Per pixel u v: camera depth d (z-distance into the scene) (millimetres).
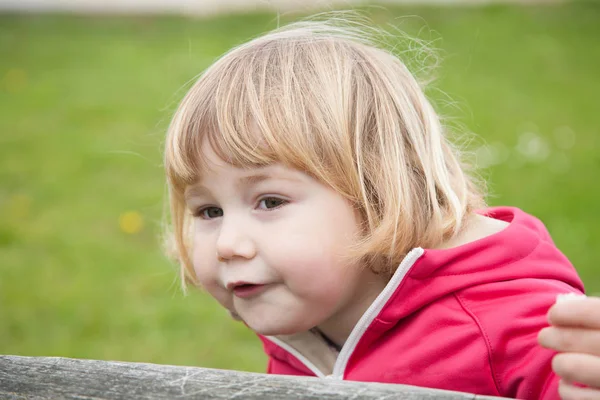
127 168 5652
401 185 1583
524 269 1508
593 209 4434
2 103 7250
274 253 1439
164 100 7117
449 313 1491
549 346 1065
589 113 6348
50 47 9156
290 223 1450
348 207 1513
